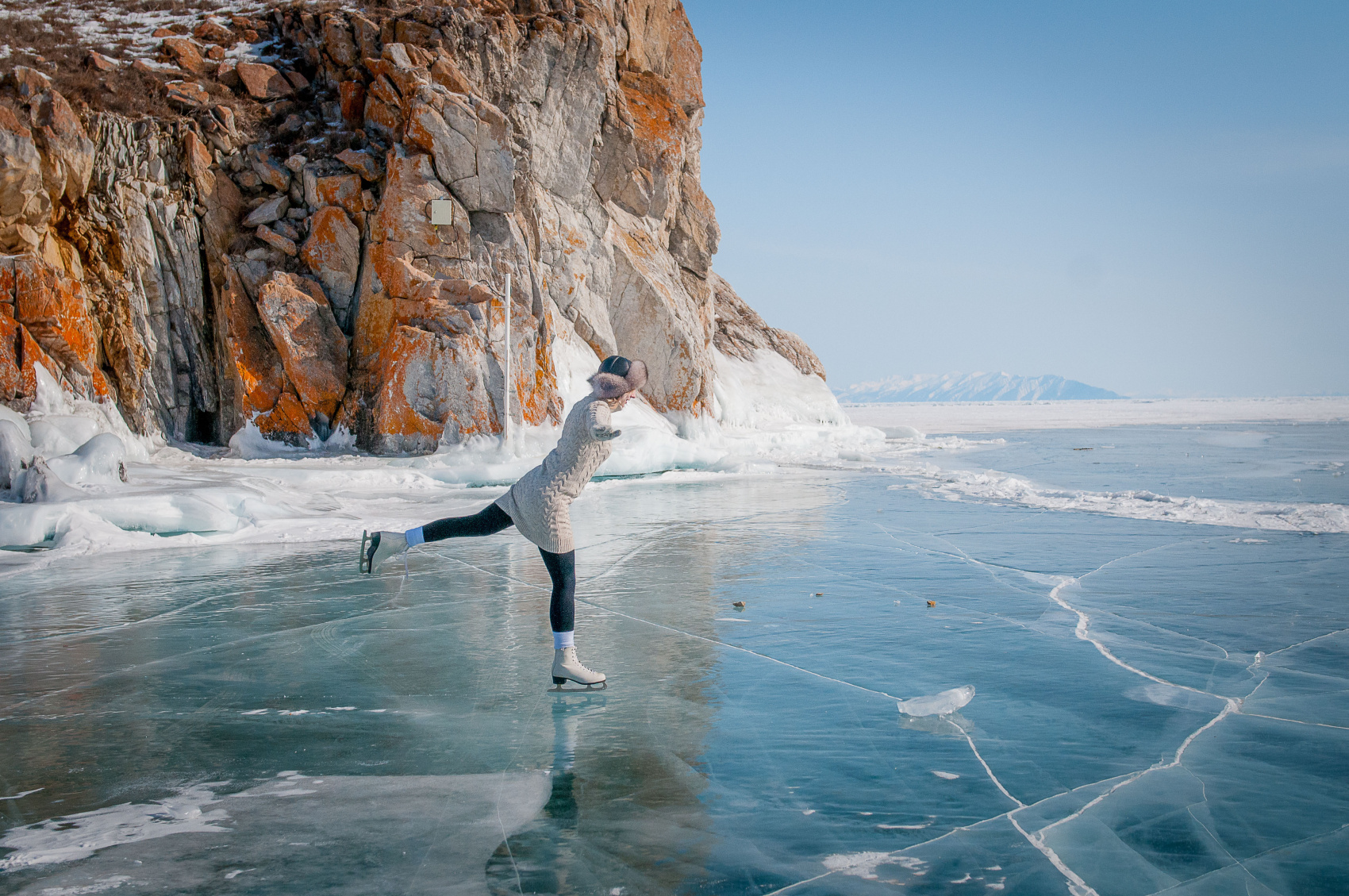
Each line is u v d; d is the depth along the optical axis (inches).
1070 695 125.7
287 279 565.3
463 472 437.1
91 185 548.7
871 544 268.2
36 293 484.4
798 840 83.0
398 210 565.0
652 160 817.5
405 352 542.9
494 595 200.2
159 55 641.0
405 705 124.6
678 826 86.0
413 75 586.6
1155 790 93.5
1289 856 78.9
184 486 327.9
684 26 908.6
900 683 132.5
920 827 85.4
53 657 149.3
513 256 599.5
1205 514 321.4
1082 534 284.7
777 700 125.0
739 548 262.7
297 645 156.9
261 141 608.4
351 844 82.3
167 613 181.6
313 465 478.3
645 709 121.9
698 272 925.8
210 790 95.3
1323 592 194.5
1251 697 124.4
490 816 88.6
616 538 284.2
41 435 358.9
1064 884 74.1
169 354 567.8
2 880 74.8
